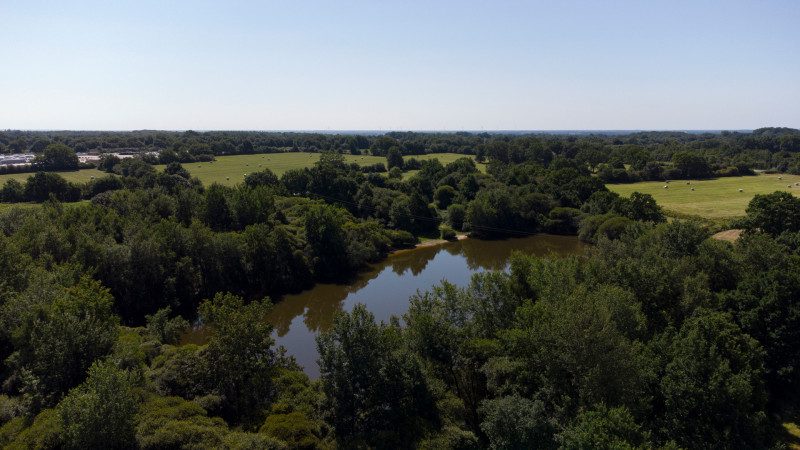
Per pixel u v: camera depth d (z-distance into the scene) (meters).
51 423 23.23
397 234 93.50
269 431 25.41
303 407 28.59
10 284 37.88
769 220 60.22
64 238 52.91
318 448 25.20
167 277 55.75
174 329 43.25
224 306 30.53
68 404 22.20
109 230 62.03
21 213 63.56
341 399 27.58
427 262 84.19
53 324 29.36
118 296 52.62
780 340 33.66
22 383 29.31
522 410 24.09
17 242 48.25
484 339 32.41
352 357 28.00
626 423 21.22
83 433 21.72
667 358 29.27
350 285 70.69
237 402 29.08
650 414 27.95
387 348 29.62
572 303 28.50
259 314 32.12
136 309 53.09
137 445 23.23
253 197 81.44
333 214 77.69
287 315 59.69
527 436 23.19
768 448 27.03
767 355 33.94
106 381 22.73
